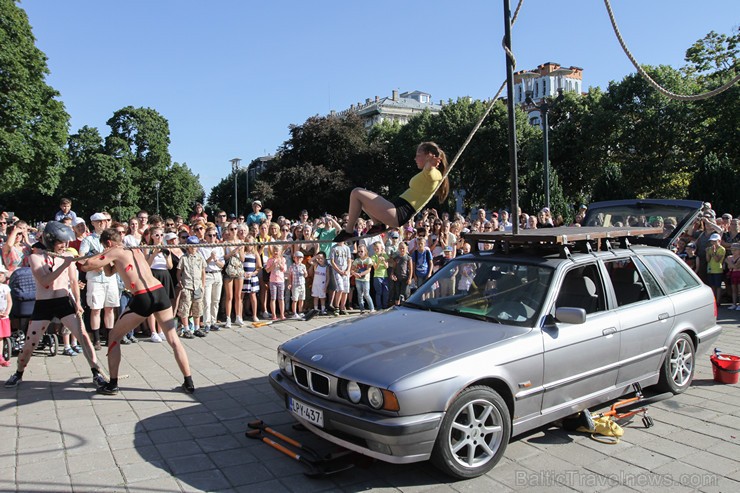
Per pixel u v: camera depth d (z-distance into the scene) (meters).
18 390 6.18
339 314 11.48
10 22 29.12
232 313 11.34
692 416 5.28
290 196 49.38
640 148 32.72
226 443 4.67
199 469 4.17
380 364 3.97
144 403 5.73
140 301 5.84
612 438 4.74
